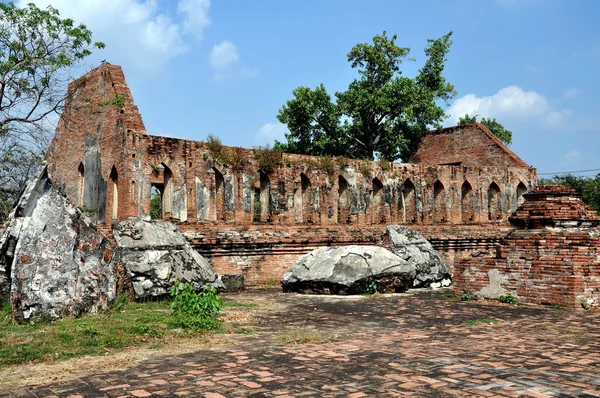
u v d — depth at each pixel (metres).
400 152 35.25
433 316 10.80
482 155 28.02
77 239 10.05
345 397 5.15
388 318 10.55
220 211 19.05
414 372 6.06
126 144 17.11
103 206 18.42
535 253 12.52
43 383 5.72
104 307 10.10
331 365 6.45
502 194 25.81
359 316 10.83
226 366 6.43
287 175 20.25
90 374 6.07
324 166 21.22
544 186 13.25
